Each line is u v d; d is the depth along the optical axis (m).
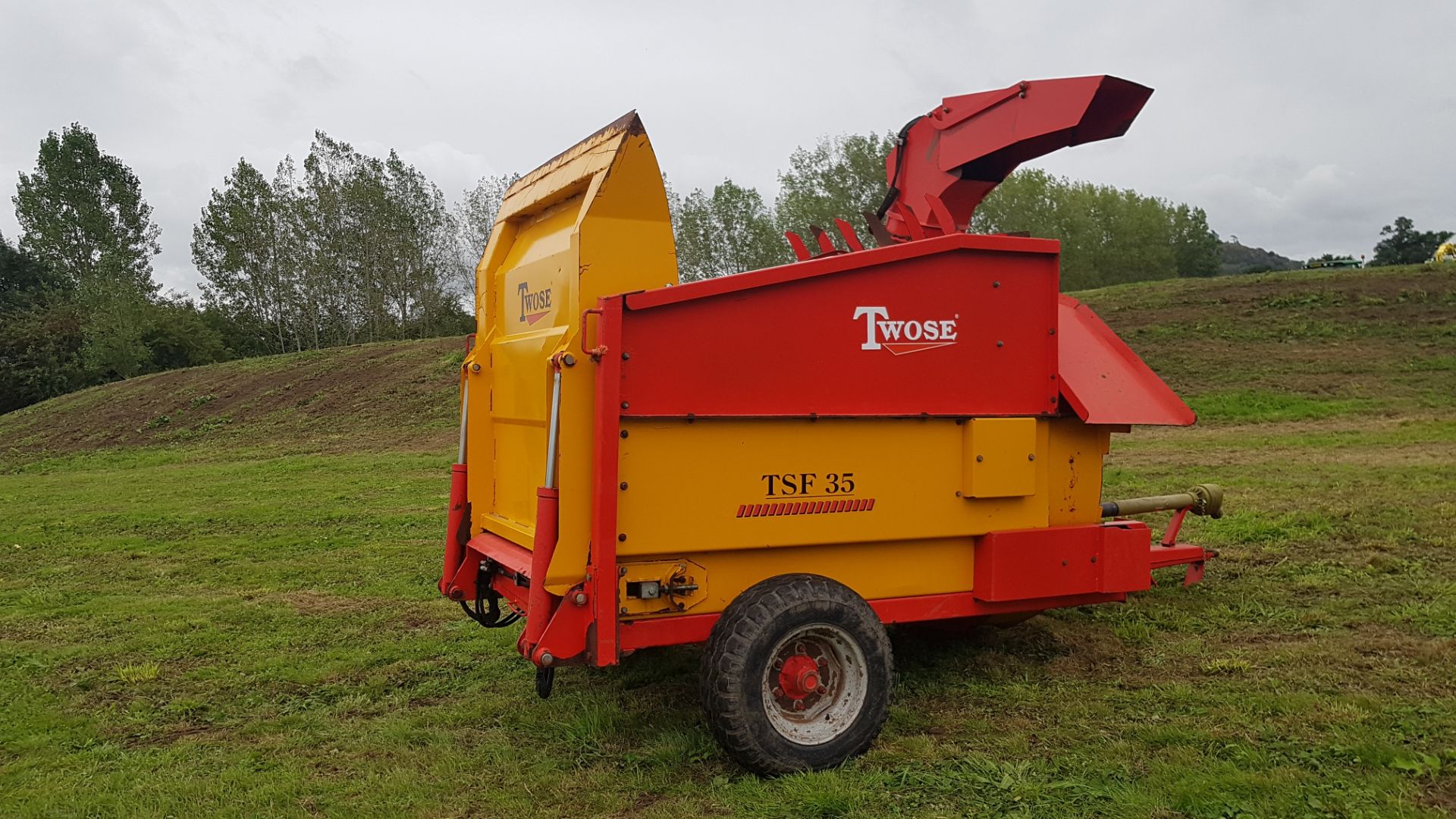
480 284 5.90
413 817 4.00
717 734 4.16
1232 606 6.83
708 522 4.36
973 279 4.89
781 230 47.78
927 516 4.83
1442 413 18.59
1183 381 22.75
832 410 4.56
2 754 4.86
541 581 4.17
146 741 5.04
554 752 4.68
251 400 29.23
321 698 5.70
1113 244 64.00
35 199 65.06
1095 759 4.33
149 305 47.28
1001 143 5.67
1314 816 3.69
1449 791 3.87
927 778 4.16
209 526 12.43
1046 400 5.09
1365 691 5.04
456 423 24.05
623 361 4.17
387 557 9.92
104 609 7.92
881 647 4.39
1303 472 12.41
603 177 4.41
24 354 46.34
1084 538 5.15
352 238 53.91
